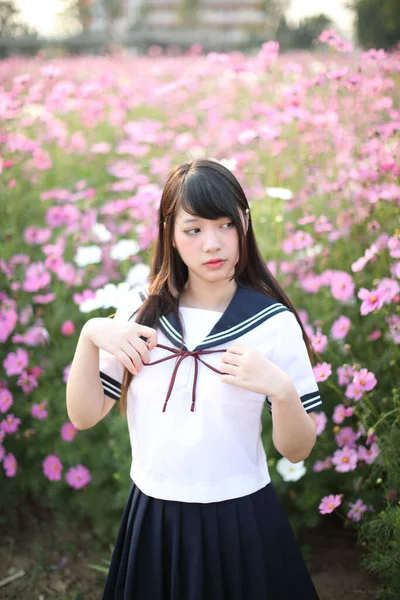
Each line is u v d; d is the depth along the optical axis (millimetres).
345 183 2635
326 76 2713
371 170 2574
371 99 2926
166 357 1366
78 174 3854
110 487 2352
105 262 2775
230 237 1337
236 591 1367
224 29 36750
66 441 2379
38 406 2342
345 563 2211
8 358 2402
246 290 1426
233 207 1319
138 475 1417
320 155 2979
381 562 1872
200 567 1347
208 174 1334
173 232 1397
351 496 2217
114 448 2188
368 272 2527
